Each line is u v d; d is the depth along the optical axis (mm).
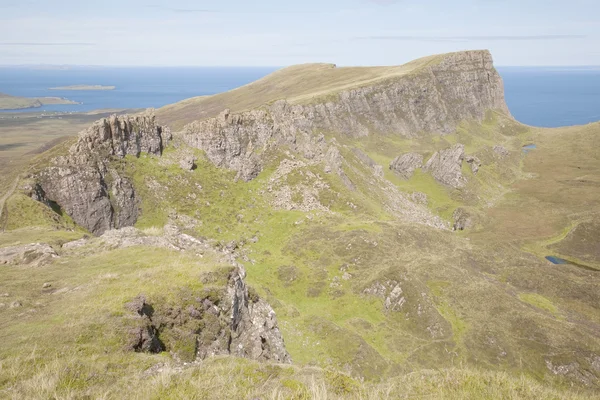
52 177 81688
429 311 67938
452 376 17516
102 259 34969
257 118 127000
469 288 76562
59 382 15648
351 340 59094
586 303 78188
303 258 85062
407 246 91125
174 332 25641
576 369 57531
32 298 25828
